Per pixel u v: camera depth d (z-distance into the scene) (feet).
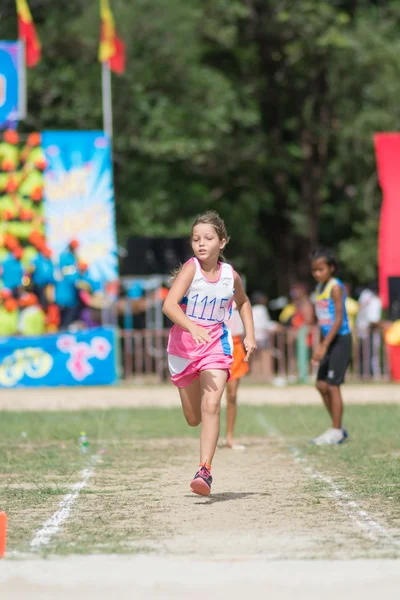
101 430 93.20
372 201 244.83
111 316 162.40
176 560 37.73
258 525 46.88
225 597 33.01
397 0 246.88
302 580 34.06
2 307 159.33
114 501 54.54
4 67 156.46
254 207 252.62
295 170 257.96
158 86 222.69
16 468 69.31
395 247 164.35
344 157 240.73
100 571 35.53
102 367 158.71
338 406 83.15
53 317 160.56
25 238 159.84
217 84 225.35
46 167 159.43
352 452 76.54
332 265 83.87
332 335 82.64
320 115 247.29
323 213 265.34
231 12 230.48
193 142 218.18
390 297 164.25
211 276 54.19
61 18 217.77
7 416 108.17
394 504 52.95
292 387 151.84
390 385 153.58
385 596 33.19
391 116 231.50
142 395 139.13
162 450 80.07
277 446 82.38
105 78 163.02
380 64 231.91
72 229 160.15
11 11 221.05
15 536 44.19
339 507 52.06
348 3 250.16
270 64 248.11
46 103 214.28
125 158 222.89
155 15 217.36
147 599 33.06
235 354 81.35
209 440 53.72
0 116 156.76
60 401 131.13
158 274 169.78
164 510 51.44
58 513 50.62
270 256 270.05
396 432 90.17
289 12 233.35
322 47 232.12
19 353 156.15
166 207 224.53
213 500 54.70
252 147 240.94
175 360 55.16
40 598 33.27
